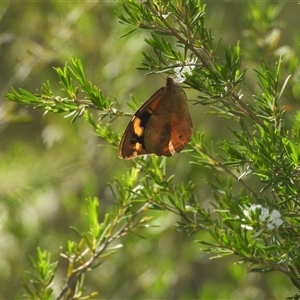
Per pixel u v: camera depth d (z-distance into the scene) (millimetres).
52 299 1367
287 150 1312
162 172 1369
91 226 1382
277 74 1329
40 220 1671
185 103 1357
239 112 1337
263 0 1477
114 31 1659
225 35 1543
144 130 1358
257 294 1557
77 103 1346
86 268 1376
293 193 1317
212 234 1350
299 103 1415
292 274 1336
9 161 1579
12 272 1568
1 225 1585
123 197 1379
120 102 1659
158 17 1324
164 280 1571
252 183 1521
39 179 1577
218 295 1547
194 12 1325
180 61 1328
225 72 1323
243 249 1341
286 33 1570
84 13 1662
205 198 1559
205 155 1366
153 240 1575
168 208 1363
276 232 1330
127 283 1574
